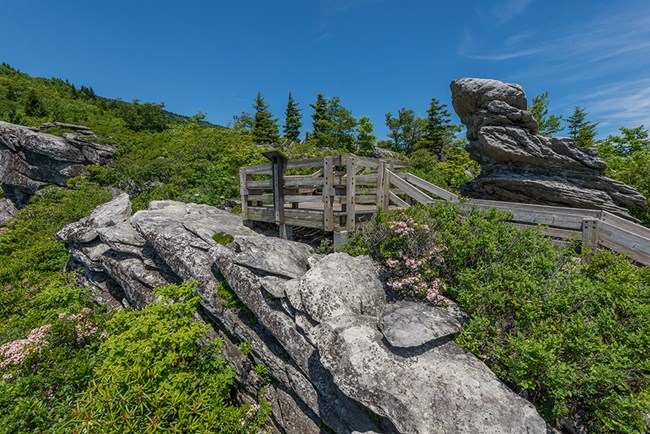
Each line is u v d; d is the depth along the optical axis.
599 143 15.44
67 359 4.05
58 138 17.61
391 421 2.28
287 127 41.34
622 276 2.89
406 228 3.59
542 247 3.36
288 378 3.73
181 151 19.33
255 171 6.61
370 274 3.76
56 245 9.39
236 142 23.75
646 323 2.40
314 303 3.36
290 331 3.65
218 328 4.93
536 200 6.73
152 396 2.92
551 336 2.38
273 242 5.05
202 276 5.05
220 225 6.73
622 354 2.15
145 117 31.56
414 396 2.31
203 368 3.52
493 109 6.76
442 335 2.71
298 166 5.56
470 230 3.64
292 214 5.74
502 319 2.83
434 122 34.66
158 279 5.82
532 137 6.54
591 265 3.34
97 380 3.20
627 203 6.05
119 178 16.42
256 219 6.72
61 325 4.32
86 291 5.65
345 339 2.77
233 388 4.44
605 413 2.17
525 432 2.03
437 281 3.33
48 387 3.66
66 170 17.00
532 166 6.76
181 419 2.85
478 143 7.38
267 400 3.96
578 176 6.36
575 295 2.71
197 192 12.25
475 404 2.21
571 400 2.37
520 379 2.33
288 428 3.67
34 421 3.25
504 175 7.03
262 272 4.35
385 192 5.91
